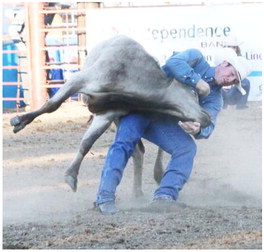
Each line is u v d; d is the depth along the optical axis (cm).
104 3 3834
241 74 1528
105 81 1434
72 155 2233
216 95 1540
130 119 1495
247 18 3061
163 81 1467
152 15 3094
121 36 1462
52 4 3700
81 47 3303
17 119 1469
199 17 3080
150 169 1975
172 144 1505
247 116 2802
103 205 1445
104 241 1240
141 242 1228
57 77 3481
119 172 1469
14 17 3547
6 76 3694
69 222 1385
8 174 1942
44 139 2559
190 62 1497
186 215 1411
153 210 1452
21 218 1434
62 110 3306
